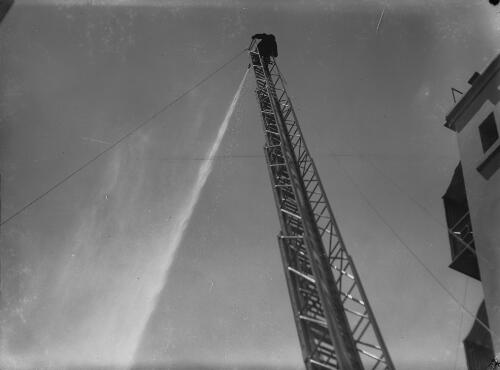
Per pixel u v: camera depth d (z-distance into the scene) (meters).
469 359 22.78
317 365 13.88
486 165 24.89
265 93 28.14
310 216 18.89
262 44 32.41
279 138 23.64
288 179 21.66
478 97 26.80
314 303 15.63
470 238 25.66
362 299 15.92
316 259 15.96
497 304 22.22
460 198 28.11
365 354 14.59
